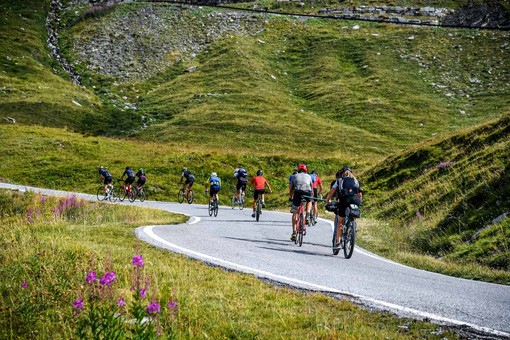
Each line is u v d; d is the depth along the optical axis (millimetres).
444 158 27000
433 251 15570
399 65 86312
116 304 5844
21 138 47844
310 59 92125
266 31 103500
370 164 44625
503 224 14414
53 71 87250
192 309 6477
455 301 7512
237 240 13727
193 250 11172
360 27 102688
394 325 6223
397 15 106000
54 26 105938
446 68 84188
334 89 78000
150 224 16406
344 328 5949
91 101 73250
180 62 93438
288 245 13539
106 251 9891
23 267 7973
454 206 17500
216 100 73500
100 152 46156
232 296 7273
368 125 65438
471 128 29000
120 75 88000
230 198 39438
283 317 6340
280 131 61438
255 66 87688
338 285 8344
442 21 102188
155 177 40625
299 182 13477
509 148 20328
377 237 17188
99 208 24875
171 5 113438
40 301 6398
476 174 19938
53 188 38781
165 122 67812
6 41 91938
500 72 80812
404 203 22828
